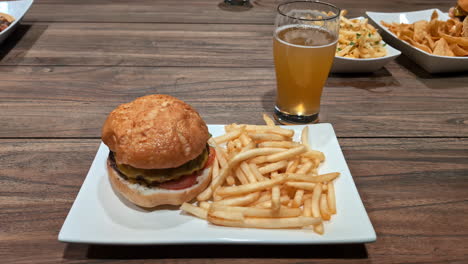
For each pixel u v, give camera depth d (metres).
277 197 0.31
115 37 0.66
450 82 0.56
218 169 0.35
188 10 0.78
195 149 0.32
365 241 0.29
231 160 0.34
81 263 0.29
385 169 0.40
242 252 0.30
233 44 0.65
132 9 0.77
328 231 0.30
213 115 0.47
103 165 0.36
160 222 0.31
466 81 0.57
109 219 0.30
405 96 0.53
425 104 0.51
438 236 0.32
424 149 0.43
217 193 0.33
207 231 0.29
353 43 0.57
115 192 0.33
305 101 0.45
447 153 0.42
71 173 0.38
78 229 0.29
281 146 0.37
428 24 0.60
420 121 0.47
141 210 0.32
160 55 0.61
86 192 0.33
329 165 0.37
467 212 0.34
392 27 0.64
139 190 0.31
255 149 0.35
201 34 0.68
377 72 0.59
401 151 0.42
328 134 0.41
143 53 0.61
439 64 0.55
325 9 0.45
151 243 0.28
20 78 0.53
